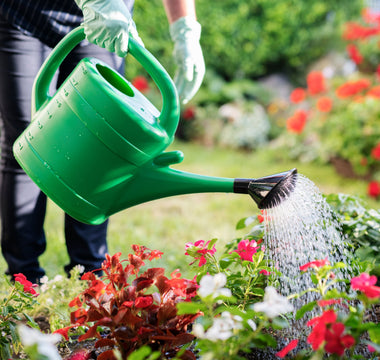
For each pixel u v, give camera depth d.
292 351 1.59
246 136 7.17
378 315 1.79
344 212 2.23
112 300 1.41
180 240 3.23
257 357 1.61
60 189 1.53
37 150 1.55
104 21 1.49
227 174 5.36
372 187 4.50
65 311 1.85
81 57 2.10
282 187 1.48
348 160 5.19
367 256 1.93
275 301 1.14
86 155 1.48
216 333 1.17
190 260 2.68
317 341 1.20
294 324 1.63
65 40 1.59
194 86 1.98
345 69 7.93
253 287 1.75
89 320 1.39
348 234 2.04
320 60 8.37
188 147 7.10
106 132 1.45
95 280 1.43
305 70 8.41
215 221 3.76
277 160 6.25
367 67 6.10
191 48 1.96
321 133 5.91
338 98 5.89
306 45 8.34
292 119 5.86
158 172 1.55
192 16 2.02
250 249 1.70
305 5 8.20
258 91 7.98
